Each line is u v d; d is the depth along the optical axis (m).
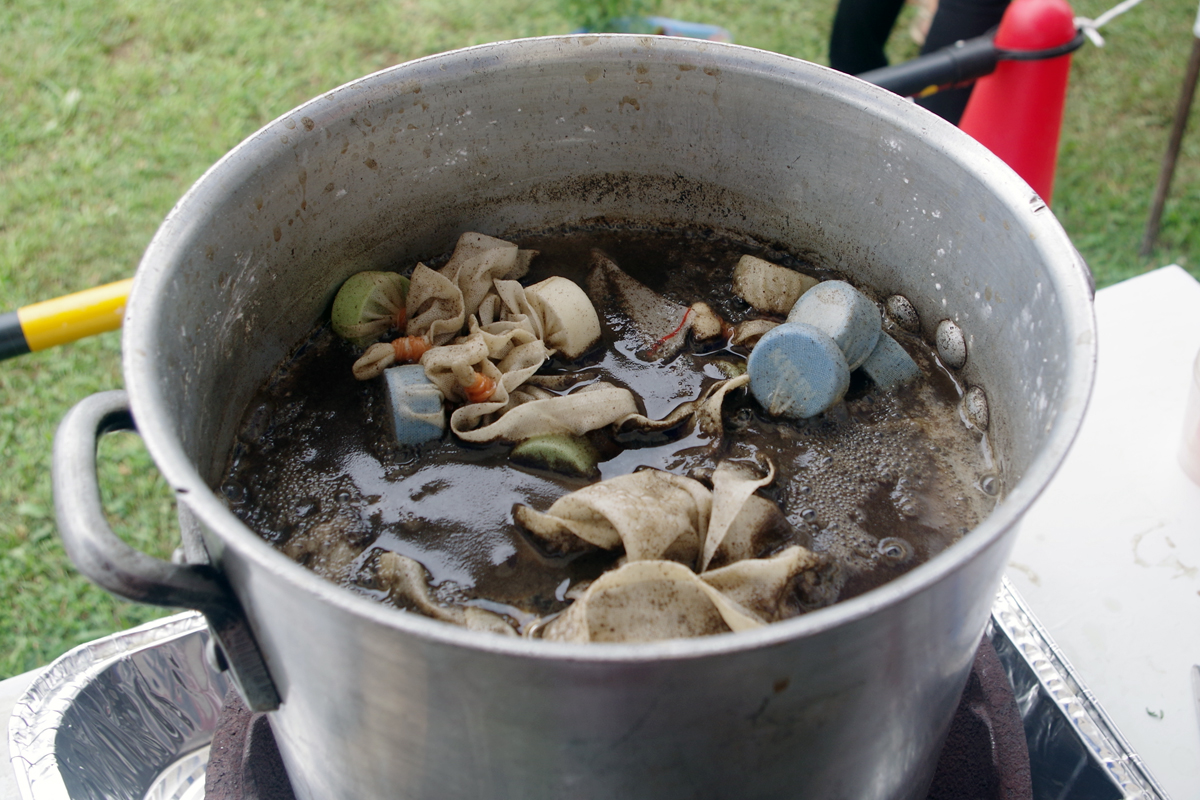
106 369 0.97
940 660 0.37
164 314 0.41
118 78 1.29
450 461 0.48
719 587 0.41
